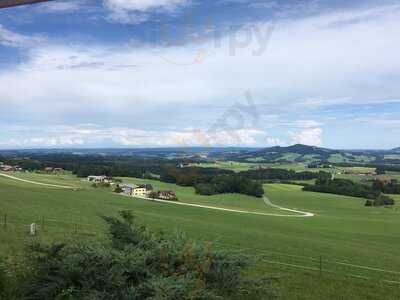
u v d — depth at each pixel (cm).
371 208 9444
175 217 5931
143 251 762
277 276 850
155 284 655
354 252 3597
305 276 1745
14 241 1783
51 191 8169
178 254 758
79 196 7638
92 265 726
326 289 1469
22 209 4788
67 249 786
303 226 6312
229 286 758
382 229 6588
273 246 3447
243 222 6175
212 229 4638
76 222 3681
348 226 6769
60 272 731
